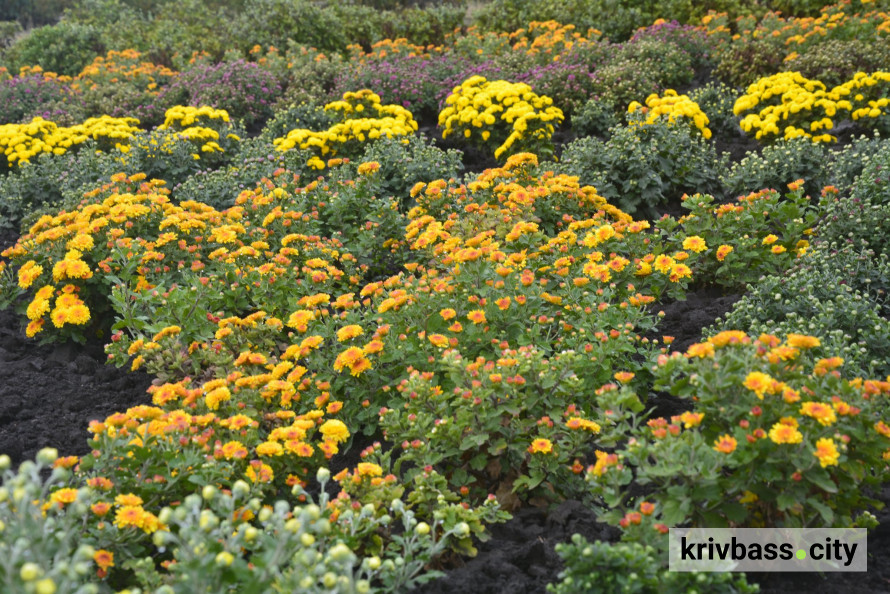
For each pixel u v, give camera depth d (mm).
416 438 3787
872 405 3232
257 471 3455
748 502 3229
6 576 2270
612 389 3387
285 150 9578
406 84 13188
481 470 3879
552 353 4836
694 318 5656
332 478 4258
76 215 6422
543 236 5996
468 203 7418
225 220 7121
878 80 9820
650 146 8164
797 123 9555
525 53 14938
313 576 2635
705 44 14016
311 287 5938
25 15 30000
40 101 15148
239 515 3160
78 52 20906
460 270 5086
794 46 12961
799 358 3299
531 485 3662
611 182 8242
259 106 13820
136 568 2910
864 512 3432
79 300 5676
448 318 4480
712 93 11289
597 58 13828
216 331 4918
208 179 8883
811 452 2852
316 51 18500
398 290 4762
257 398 4176
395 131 9680
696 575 2783
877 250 6105
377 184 7844
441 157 8805
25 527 2477
